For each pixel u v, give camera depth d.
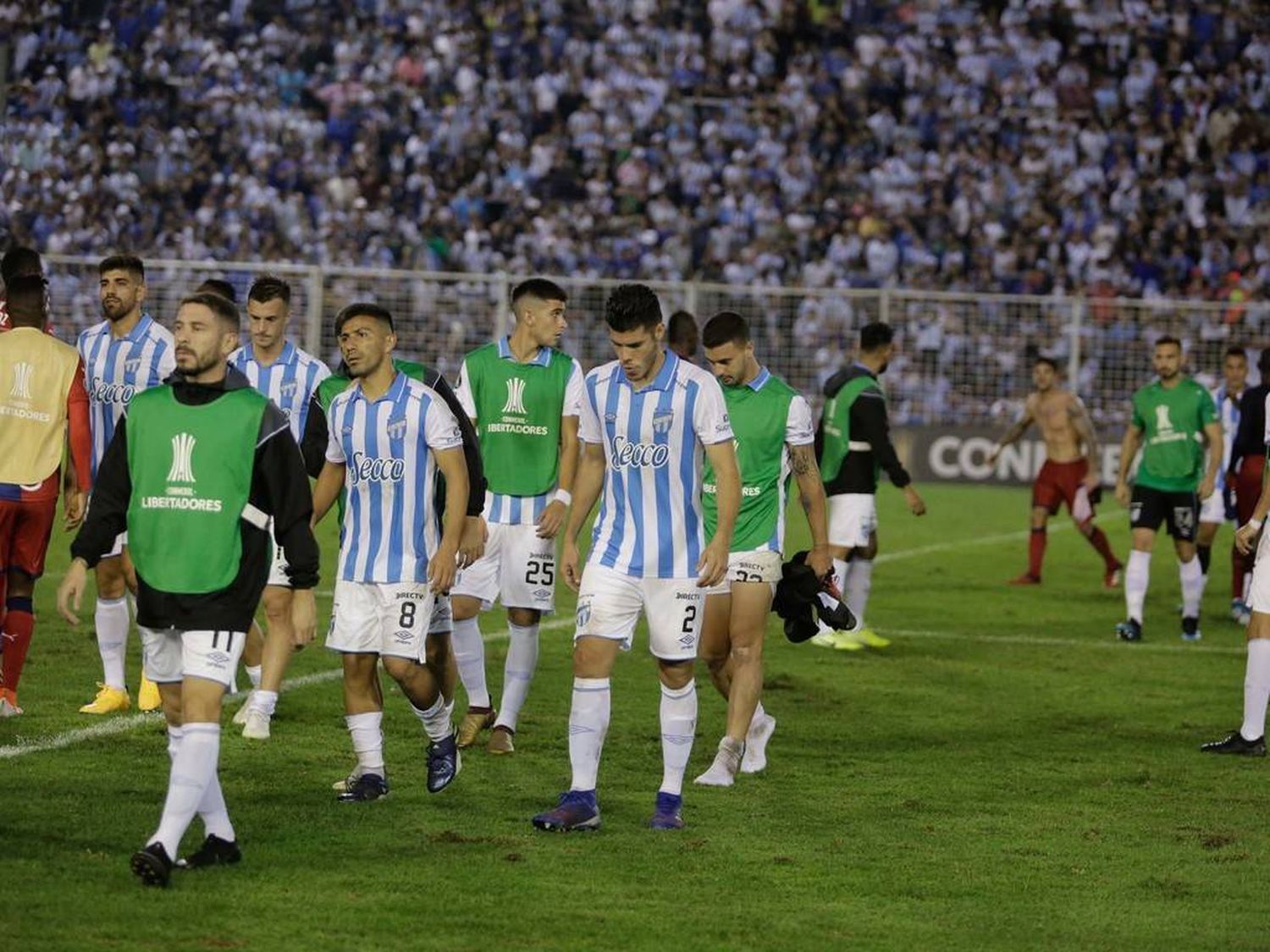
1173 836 15.45
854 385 25.94
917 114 71.06
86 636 24.83
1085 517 35.09
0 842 13.56
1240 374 34.03
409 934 11.70
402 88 67.88
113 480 12.82
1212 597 34.28
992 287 64.50
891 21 73.94
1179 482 28.48
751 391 17.06
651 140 68.44
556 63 70.12
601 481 15.32
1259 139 71.62
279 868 13.16
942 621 30.05
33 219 61.56
